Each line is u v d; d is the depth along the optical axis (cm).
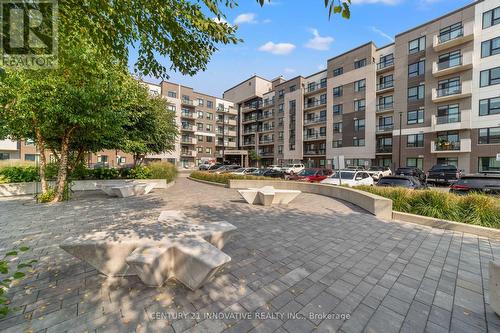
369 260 406
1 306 255
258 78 5472
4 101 721
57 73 694
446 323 249
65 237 503
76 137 983
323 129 3838
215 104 5681
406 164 2739
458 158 2350
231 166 3044
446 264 393
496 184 778
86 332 221
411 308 274
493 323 250
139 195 1143
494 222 580
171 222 458
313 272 359
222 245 407
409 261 404
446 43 2391
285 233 550
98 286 305
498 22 2133
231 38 350
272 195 863
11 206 838
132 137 1548
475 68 2256
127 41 369
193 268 292
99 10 318
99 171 1439
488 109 2178
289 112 4284
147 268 291
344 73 3397
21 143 3045
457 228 577
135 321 238
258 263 388
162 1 295
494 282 259
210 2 286
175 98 4884
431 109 2545
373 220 677
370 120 3109
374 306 277
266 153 5078
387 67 2970
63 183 957
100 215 706
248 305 272
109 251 323
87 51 573
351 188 1020
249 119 5697
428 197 709
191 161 5222
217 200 1009
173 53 376
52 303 266
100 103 829
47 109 726
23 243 463
